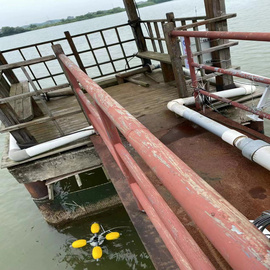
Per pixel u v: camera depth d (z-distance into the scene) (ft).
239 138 7.22
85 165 11.94
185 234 3.00
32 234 15.51
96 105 4.64
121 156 4.84
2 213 18.34
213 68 8.67
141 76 20.47
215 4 10.26
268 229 4.99
